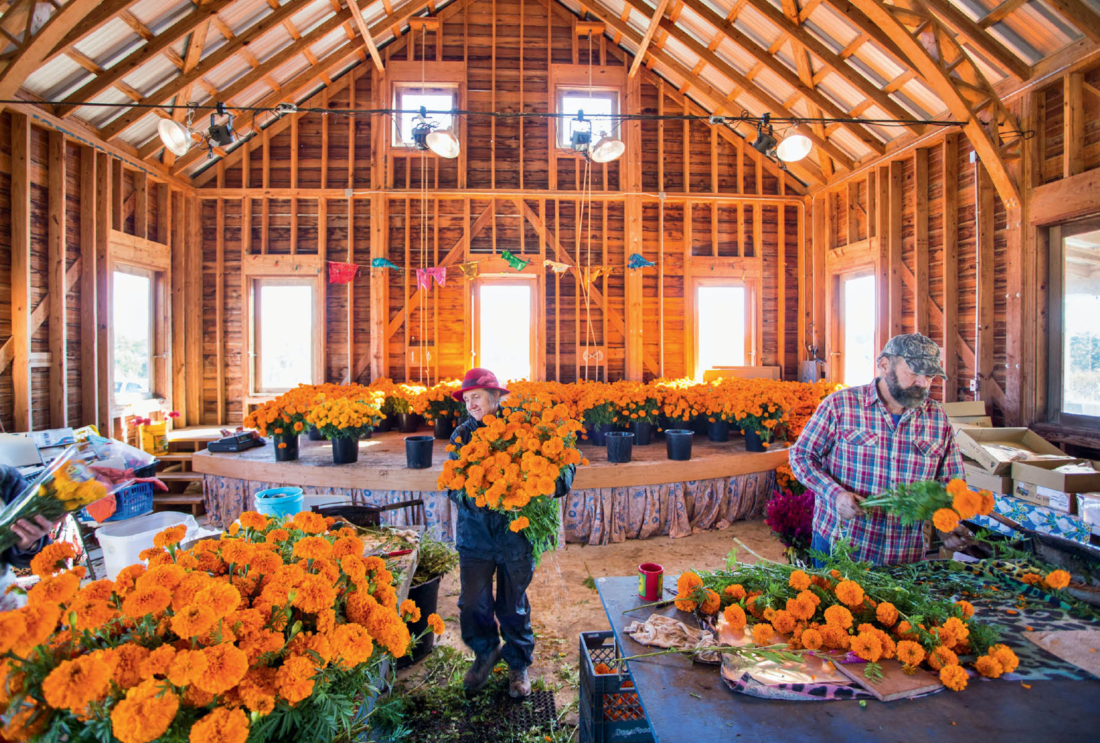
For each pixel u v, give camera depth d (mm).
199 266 6887
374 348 7055
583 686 1802
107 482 1626
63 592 891
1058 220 4066
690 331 7449
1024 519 3121
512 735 2049
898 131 5844
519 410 2258
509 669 2295
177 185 6574
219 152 6730
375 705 1396
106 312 5449
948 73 4320
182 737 820
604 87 7418
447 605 3201
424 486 3955
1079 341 4043
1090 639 1284
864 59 5203
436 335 7230
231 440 4594
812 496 3494
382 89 7113
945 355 5297
